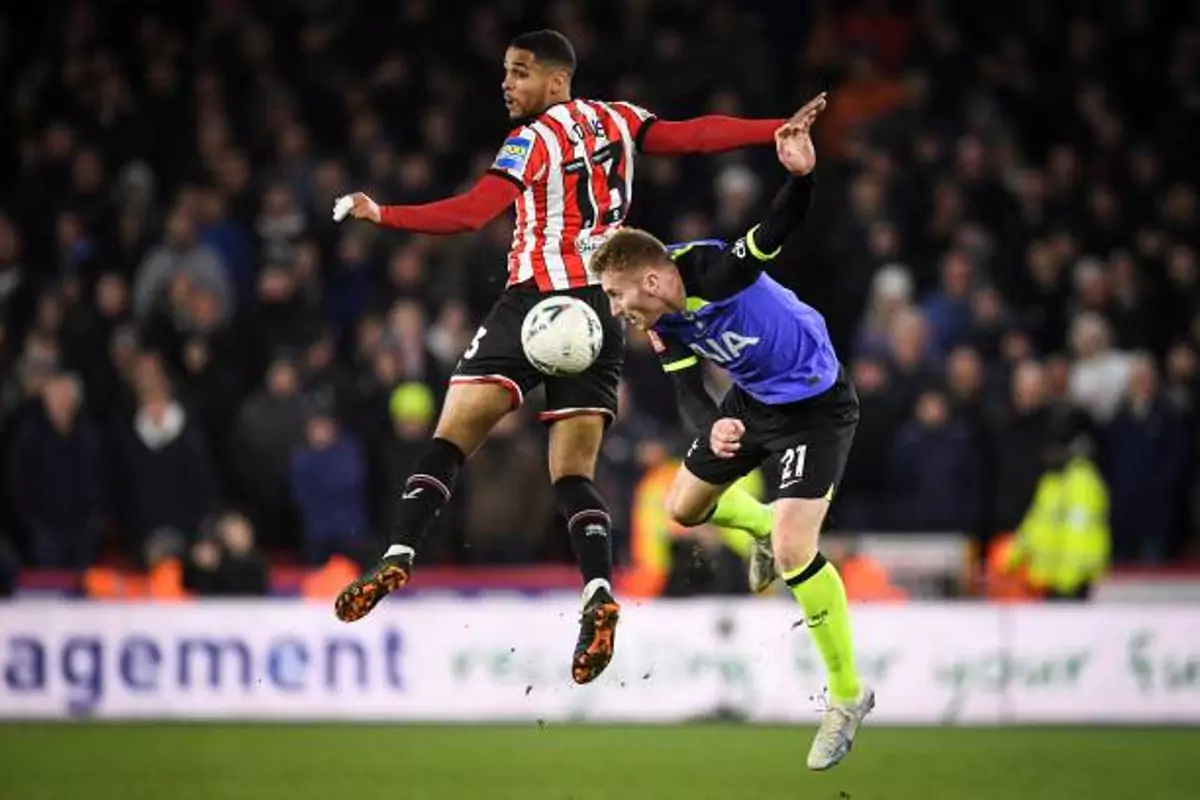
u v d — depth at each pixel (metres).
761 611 42.12
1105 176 56.62
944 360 50.66
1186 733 40.34
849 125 57.91
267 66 58.06
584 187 25.28
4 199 57.59
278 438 47.44
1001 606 42.03
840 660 27.56
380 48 58.56
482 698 42.09
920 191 54.97
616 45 56.94
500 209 24.52
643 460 44.16
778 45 62.81
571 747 37.88
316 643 42.12
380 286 52.38
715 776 34.00
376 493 47.59
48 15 59.41
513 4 59.78
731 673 42.09
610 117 25.50
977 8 62.12
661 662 42.19
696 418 28.19
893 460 47.28
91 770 34.53
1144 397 48.69
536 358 25.09
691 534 43.84
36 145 56.97
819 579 27.25
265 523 48.28
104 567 48.31
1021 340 49.75
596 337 25.12
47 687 41.91
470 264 51.78
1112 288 52.75
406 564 24.62
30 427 46.44
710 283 25.73
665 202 53.66
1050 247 53.72
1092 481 45.38
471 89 56.91
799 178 24.56
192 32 60.28
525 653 42.19
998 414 47.66
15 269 52.66
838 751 27.58
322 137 57.34
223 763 35.47
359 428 47.91
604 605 24.97
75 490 46.56
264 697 42.00
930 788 32.72
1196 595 46.91
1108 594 46.97
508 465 46.22
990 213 55.06
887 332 50.34
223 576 44.56
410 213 23.84
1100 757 36.53
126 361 48.47
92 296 52.38
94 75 57.66
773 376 27.33
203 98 56.88
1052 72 60.88
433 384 48.34
